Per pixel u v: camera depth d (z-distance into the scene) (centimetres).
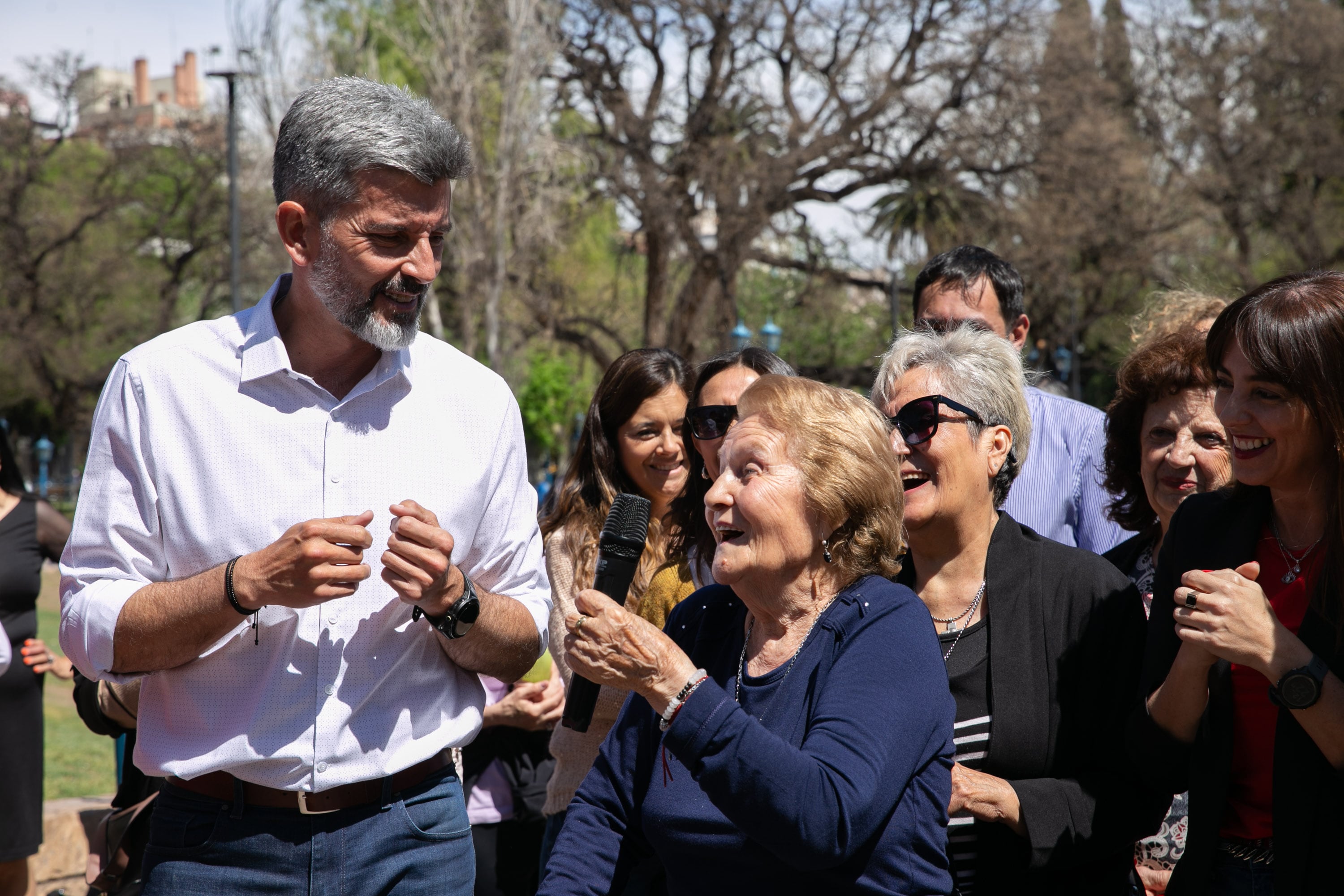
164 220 4003
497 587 258
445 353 252
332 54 2195
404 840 234
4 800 441
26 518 464
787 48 2678
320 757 224
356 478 233
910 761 190
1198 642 210
